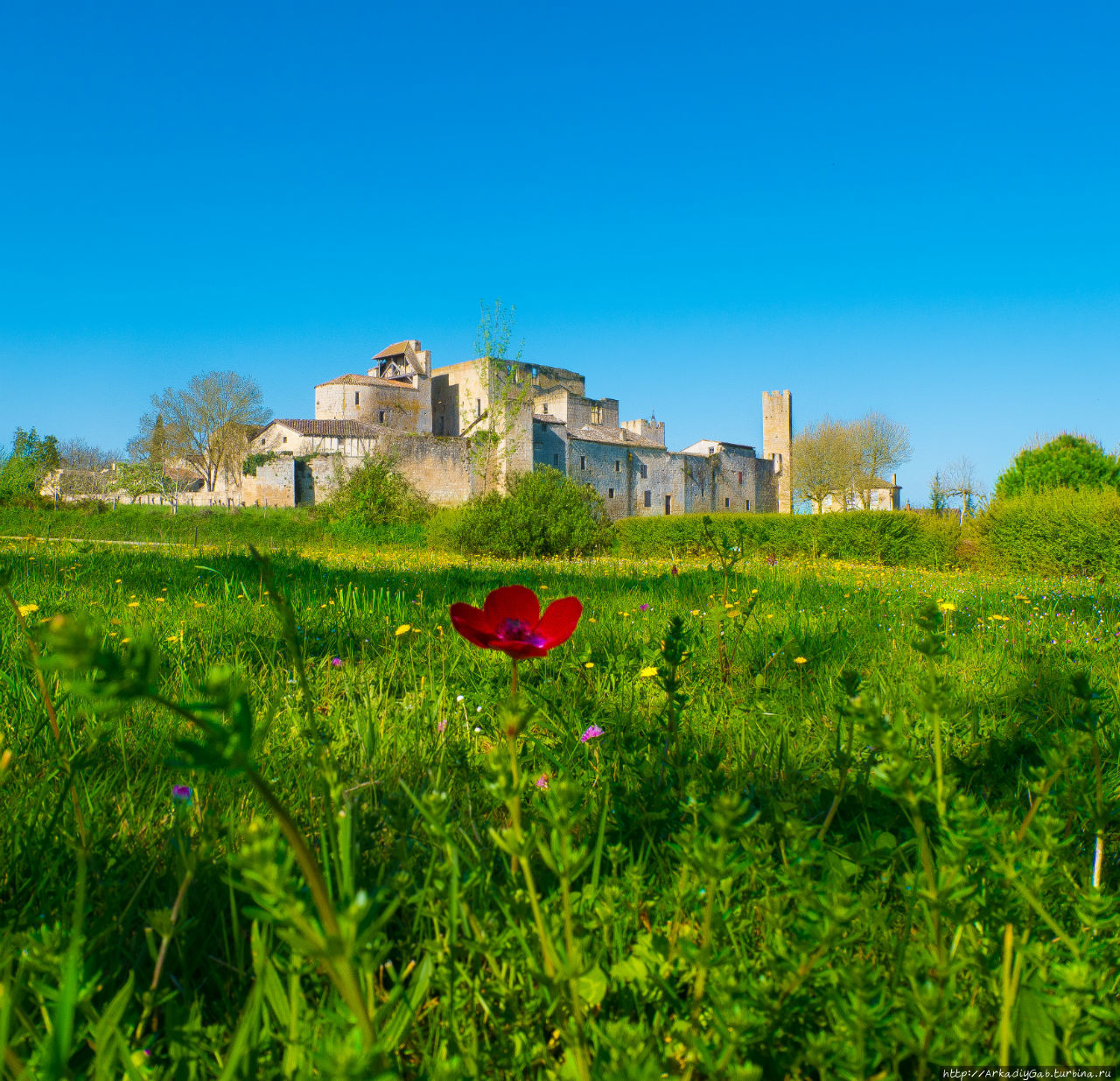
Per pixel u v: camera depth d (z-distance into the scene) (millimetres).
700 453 73750
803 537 18688
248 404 64062
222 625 4359
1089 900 985
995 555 15703
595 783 2004
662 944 1162
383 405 63219
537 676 3104
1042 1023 949
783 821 1422
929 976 1019
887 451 65438
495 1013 1107
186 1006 1196
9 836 1621
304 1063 948
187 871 1155
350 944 594
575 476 59344
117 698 463
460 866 1419
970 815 987
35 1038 930
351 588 5766
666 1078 852
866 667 3762
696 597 6297
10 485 40469
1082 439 25172
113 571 7266
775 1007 952
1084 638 4848
